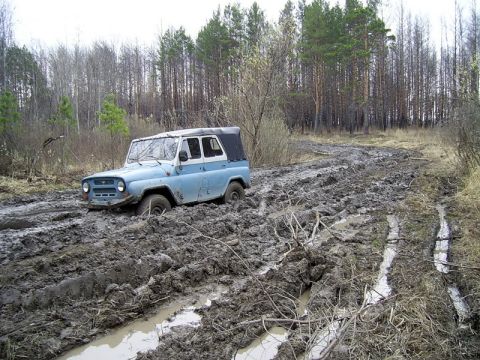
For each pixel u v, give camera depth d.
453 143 19.14
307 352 4.20
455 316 5.19
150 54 67.19
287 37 21.73
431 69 61.53
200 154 10.11
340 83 54.88
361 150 30.22
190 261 6.77
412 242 7.96
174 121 26.48
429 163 20.44
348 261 6.66
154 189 9.19
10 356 4.30
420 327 4.71
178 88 59.78
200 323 5.06
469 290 5.85
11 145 17.66
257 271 6.63
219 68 48.09
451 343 4.53
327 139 43.91
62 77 45.50
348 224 9.32
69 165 18.16
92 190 9.10
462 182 13.81
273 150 21.92
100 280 5.89
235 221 8.84
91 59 51.47
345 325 4.26
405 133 43.47
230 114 21.66
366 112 47.09
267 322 5.00
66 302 5.48
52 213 10.60
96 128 23.12
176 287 5.94
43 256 6.79
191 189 9.73
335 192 13.13
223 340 4.64
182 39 57.41
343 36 45.59
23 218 9.93
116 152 19.81
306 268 6.35
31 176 15.98
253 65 21.27
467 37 48.34
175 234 7.96
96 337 4.82
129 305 5.39
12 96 18.41
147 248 7.16
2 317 4.99
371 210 10.69
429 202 11.50
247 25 48.47
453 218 9.84
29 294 5.38
